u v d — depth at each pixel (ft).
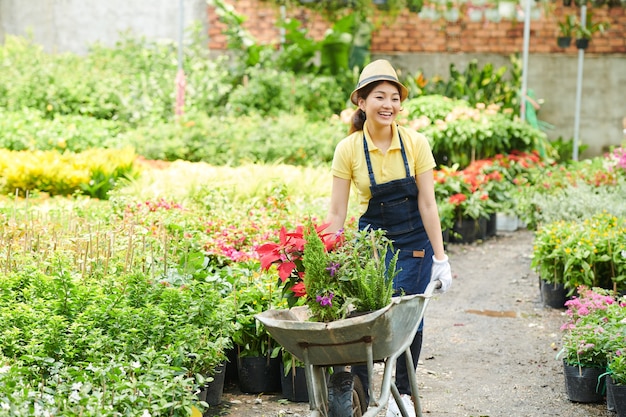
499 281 32.68
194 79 55.16
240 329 20.27
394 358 14.25
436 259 17.38
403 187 17.15
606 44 58.65
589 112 59.06
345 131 47.98
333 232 17.29
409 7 57.67
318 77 55.47
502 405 19.98
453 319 27.63
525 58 50.14
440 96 49.52
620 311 20.08
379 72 16.81
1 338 16.75
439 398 20.48
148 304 18.28
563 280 27.99
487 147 45.34
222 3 56.44
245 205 30.89
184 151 45.83
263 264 14.82
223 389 20.93
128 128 50.78
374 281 14.37
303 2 56.90
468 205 39.58
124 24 61.36
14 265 21.33
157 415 15.20
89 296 18.56
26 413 14.14
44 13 61.77
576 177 41.09
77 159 38.88
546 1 58.08
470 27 59.31
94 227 24.75
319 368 14.42
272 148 45.75
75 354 17.06
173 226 24.36
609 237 26.81
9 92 51.72
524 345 24.79
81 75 54.54
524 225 43.42
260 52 56.59
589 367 19.76
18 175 37.37
